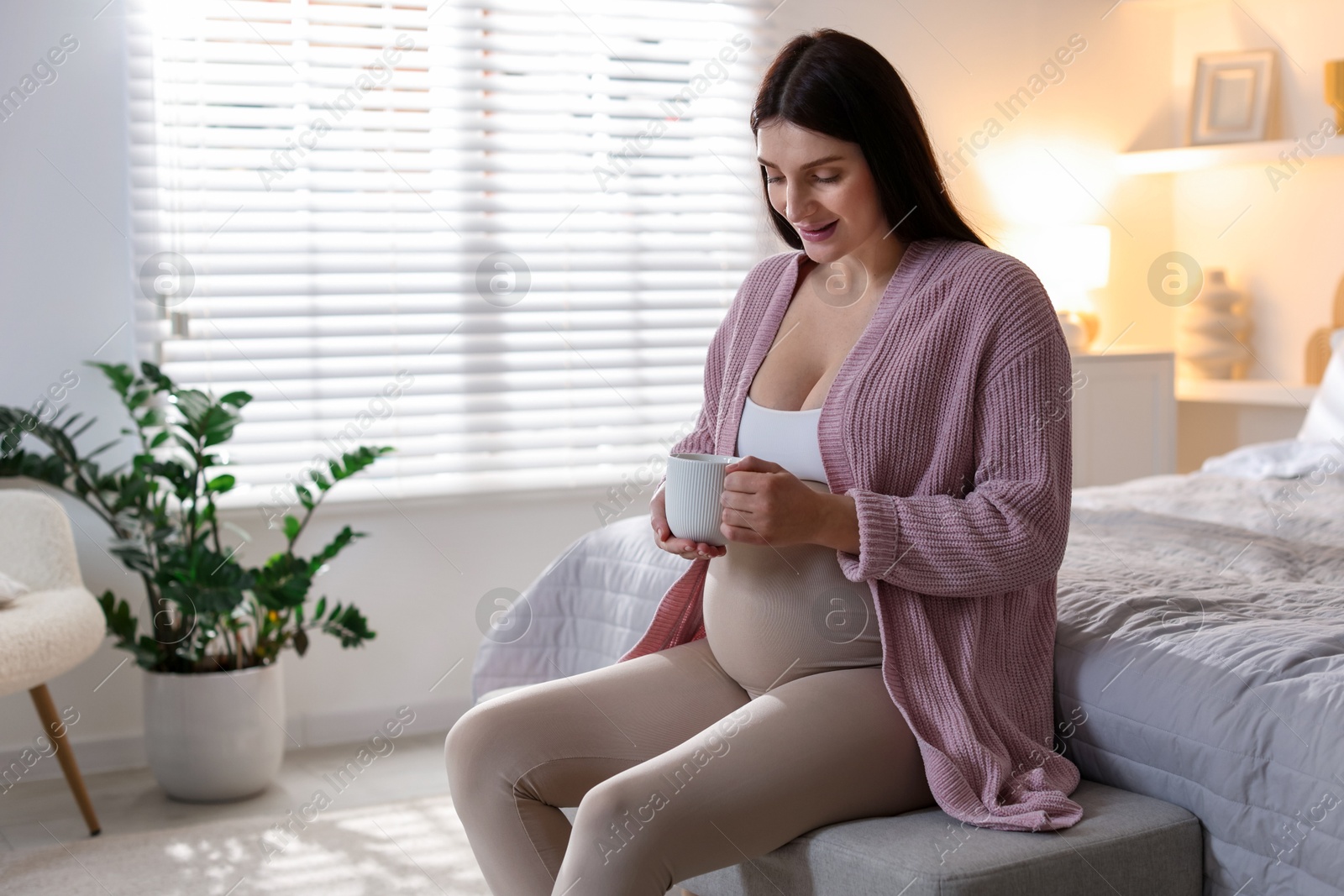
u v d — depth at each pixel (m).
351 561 2.90
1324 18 3.44
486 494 3.00
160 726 2.42
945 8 3.44
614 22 3.09
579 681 1.36
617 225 3.11
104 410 2.69
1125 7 3.70
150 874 2.07
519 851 1.26
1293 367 3.56
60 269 2.64
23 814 2.39
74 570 2.37
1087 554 1.85
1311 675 1.20
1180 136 3.81
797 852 1.19
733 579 1.35
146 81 2.67
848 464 1.31
